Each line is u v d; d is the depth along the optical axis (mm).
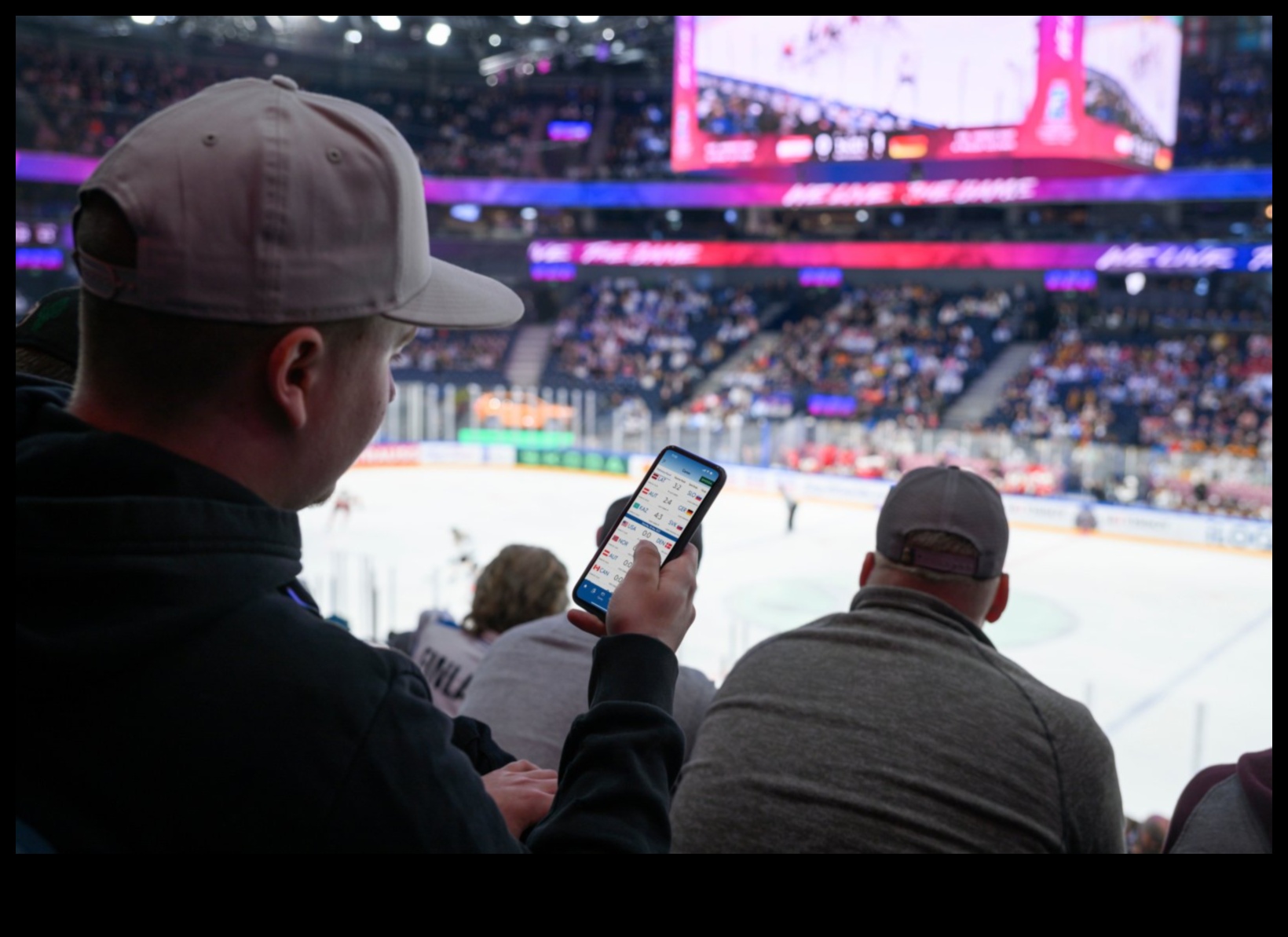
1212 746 12398
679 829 2031
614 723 1192
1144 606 19250
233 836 964
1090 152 30094
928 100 31266
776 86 33812
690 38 35406
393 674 1073
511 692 2924
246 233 1040
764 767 1998
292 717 985
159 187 1029
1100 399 32625
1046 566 22469
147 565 968
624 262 43406
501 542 24203
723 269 45000
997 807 1881
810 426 31125
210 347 1067
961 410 35250
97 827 956
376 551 22922
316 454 1163
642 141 46688
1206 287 37625
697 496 1729
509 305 1338
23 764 955
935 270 41000
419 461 35688
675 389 38188
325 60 48688
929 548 2295
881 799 1901
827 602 19391
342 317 1103
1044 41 29438
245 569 1026
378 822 991
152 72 45188
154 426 1091
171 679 967
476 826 1051
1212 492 25125
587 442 35500
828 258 40250
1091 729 2059
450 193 44156
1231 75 41406
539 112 49781
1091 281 38062
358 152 1104
